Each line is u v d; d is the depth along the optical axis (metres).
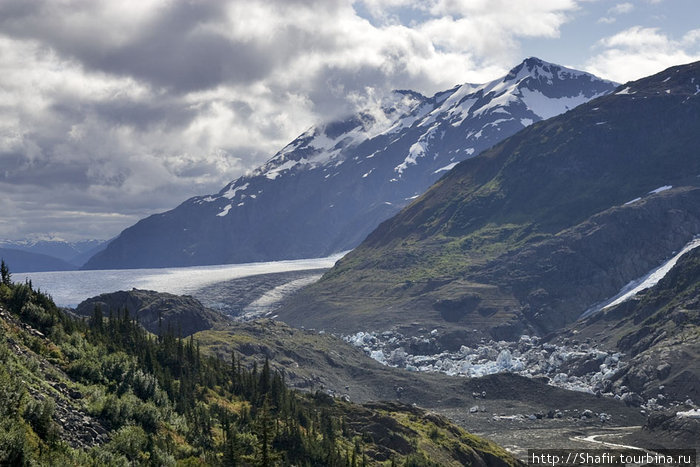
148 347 197.00
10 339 134.75
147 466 117.00
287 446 170.88
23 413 106.81
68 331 164.62
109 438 120.31
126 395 141.50
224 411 174.25
